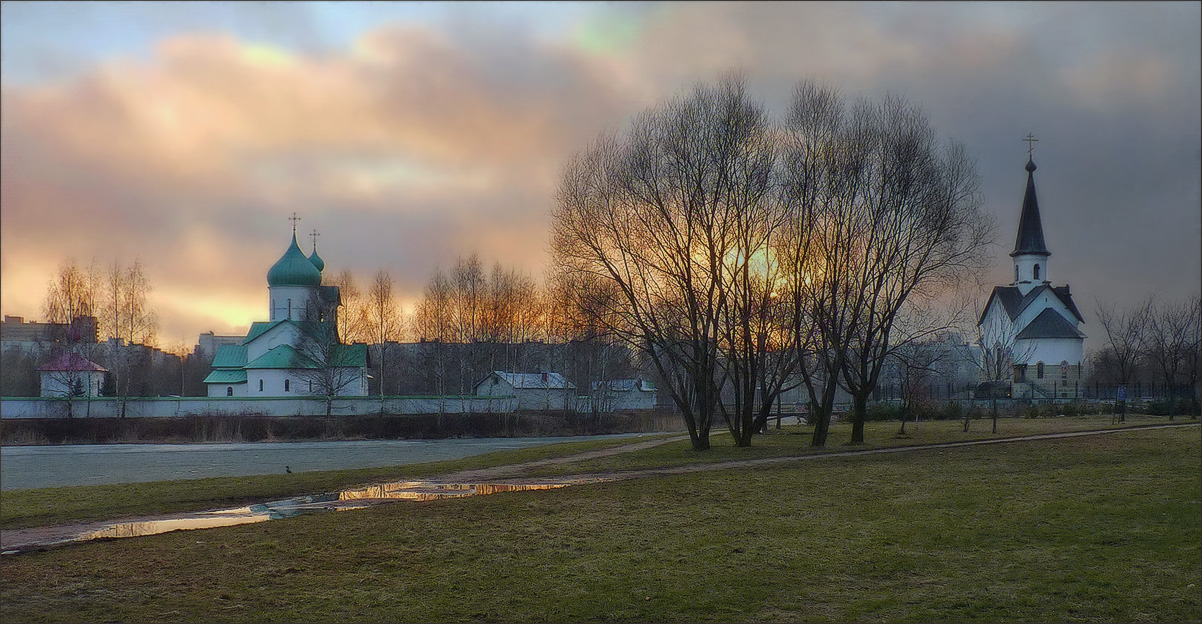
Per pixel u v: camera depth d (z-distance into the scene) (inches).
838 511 983.6
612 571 724.0
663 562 753.6
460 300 4133.9
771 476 1291.8
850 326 1790.1
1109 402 3014.3
